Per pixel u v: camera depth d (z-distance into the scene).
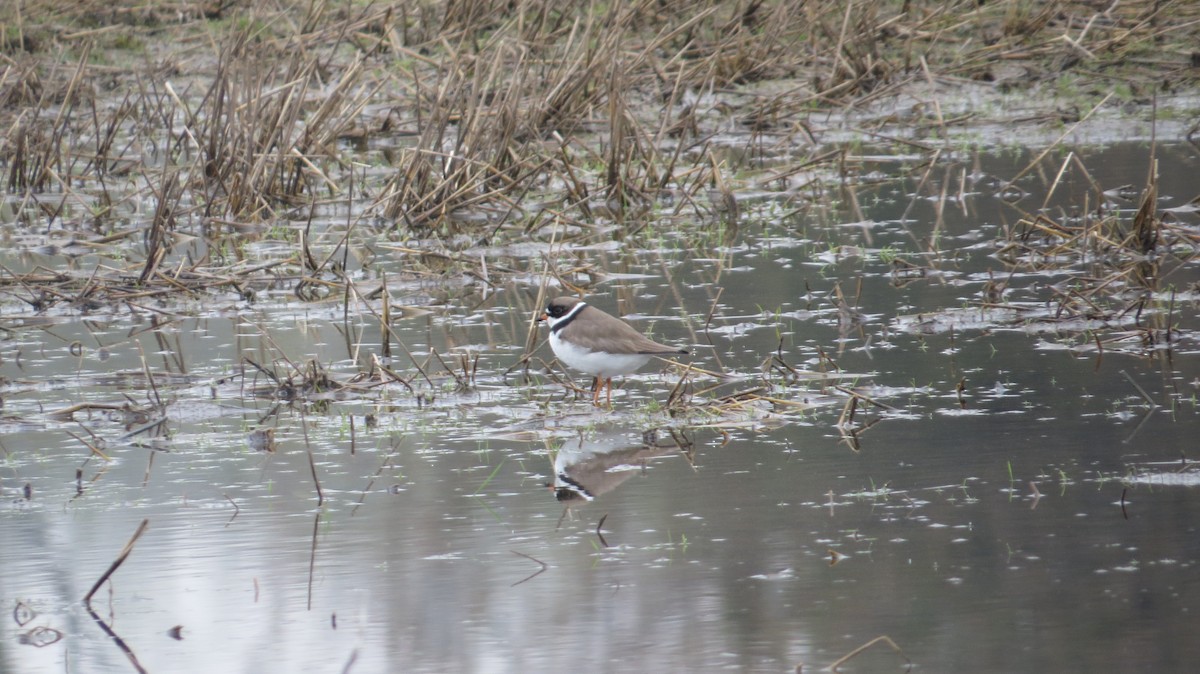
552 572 8.67
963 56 27.89
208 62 28.19
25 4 30.03
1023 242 17.41
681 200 21.12
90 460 11.09
